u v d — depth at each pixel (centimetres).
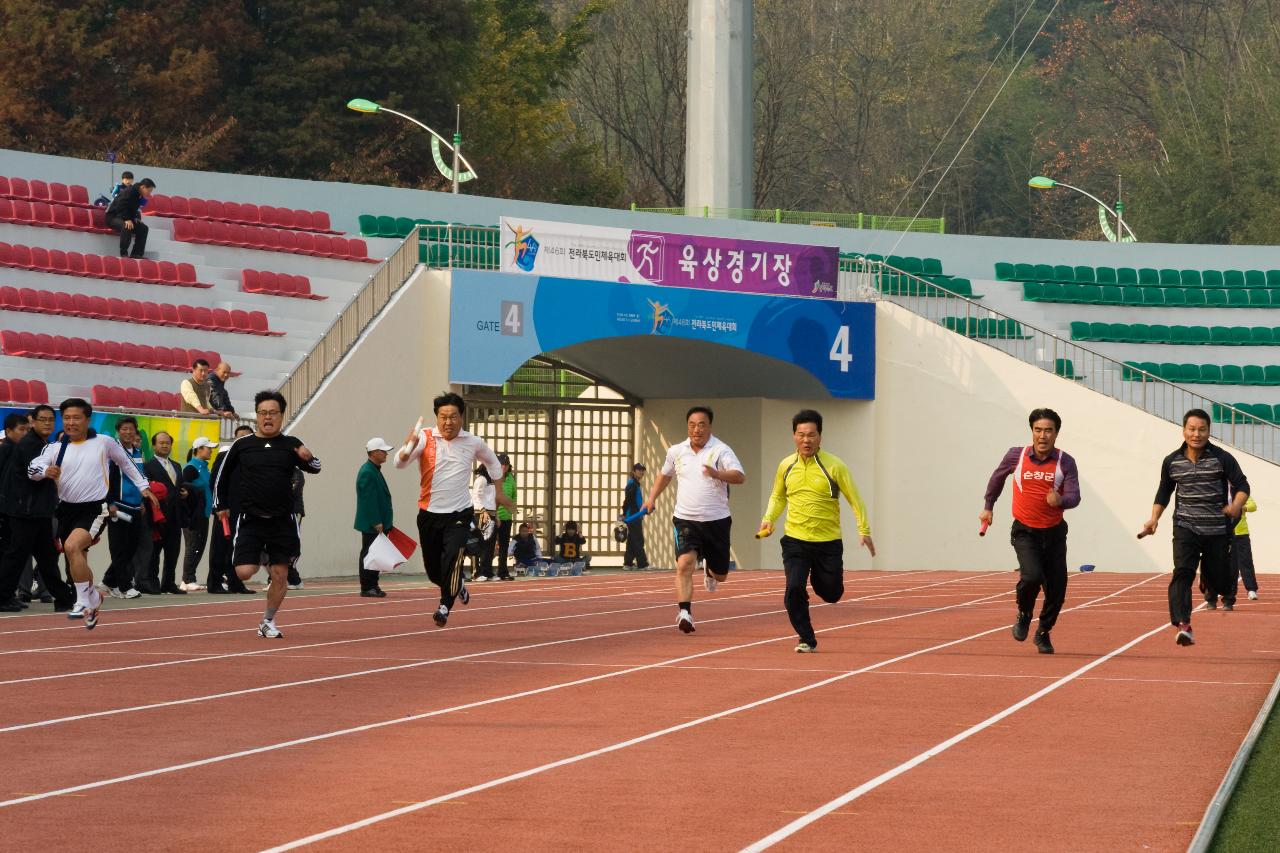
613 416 4431
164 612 2183
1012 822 828
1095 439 4194
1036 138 9519
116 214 3762
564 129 8206
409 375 3628
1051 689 1401
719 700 1312
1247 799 902
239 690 1353
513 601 2541
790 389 4216
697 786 928
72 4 6038
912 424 4269
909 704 1295
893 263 4959
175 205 4028
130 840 779
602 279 3859
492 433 4188
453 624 2050
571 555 3844
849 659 1642
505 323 3722
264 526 1756
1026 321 4925
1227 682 1459
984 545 4231
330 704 1273
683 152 8200
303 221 4231
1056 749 1070
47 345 3356
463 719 1197
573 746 1073
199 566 2892
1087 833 802
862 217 5225
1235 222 8225
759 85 8444
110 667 1511
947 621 2188
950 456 4250
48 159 3966
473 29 6875
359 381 3453
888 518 4262
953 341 4266
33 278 3575
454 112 6775
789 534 1712
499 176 7356
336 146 6356
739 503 4256
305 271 4072
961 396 4253
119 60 6178
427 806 866
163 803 872
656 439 4416
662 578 3478
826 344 4169
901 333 4278
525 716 1214
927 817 841
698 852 757
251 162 6406
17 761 1003
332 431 3356
